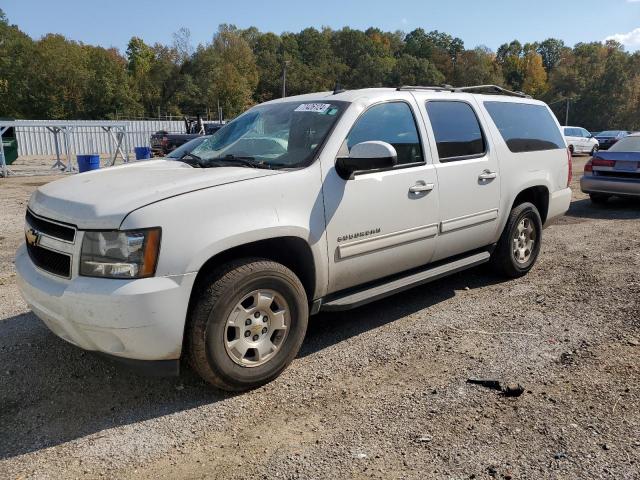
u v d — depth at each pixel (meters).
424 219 4.44
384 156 3.60
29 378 3.67
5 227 9.23
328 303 3.94
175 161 4.38
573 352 3.96
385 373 3.71
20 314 4.80
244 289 3.32
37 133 35.31
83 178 3.75
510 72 132.25
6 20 98.12
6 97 82.19
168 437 3.01
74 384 3.60
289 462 2.77
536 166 5.73
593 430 2.97
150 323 2.99
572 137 28.88
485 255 5.25
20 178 19.81
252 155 4.06
